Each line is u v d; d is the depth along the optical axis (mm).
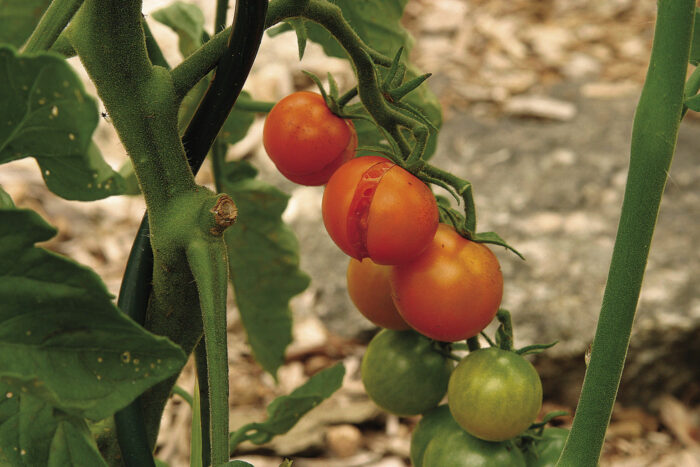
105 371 422
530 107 1897
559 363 1316
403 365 518
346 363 1416
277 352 711
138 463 461
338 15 464
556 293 1368
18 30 596
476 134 1806
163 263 467
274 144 492
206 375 511
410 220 468
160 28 1852
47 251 407
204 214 460
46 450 441
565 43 2256
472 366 498
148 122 458
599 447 474
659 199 459
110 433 489
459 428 512
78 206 1717
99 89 456
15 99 406
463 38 2287
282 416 562
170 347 422
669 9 449
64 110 408
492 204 1562
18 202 1653
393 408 526
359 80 476
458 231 493
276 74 1974
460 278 482
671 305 1343
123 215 1730
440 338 493
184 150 470
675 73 452
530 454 515
